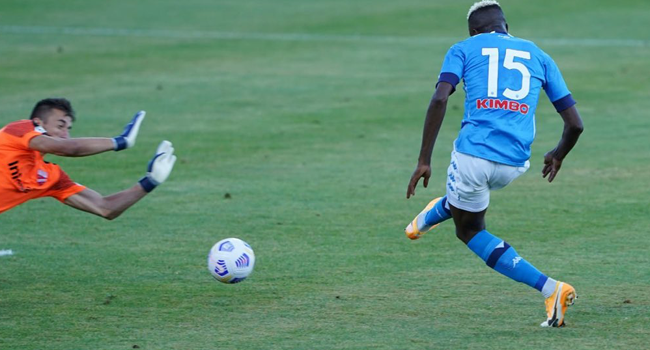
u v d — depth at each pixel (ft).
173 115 166.50
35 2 334.24
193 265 85.30
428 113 67.26
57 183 73.31
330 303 73.92
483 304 73.41
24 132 69.77
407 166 129.90
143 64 225.97
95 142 69.82
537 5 322.75
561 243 92.02
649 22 291.79
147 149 140.46
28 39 263.90
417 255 88.43
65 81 201.77
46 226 99.71
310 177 123.13
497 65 68.49
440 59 233.96
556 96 69.92
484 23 71.87
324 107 174.60
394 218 102.89
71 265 85.30
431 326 67.87
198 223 100.89
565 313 70.69
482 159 66.90
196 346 63.93
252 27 290.76
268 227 99.04
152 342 64.85
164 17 310.24
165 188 117.19
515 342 63.87
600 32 275.39
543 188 116.37
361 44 258.98
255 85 197.77
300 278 81.00
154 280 80.64
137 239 94.53
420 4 331.98
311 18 307.17
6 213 105.09
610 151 138.10
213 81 202.59
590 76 208.03
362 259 87.04
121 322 69.46
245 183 119.85
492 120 67.46
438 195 113.91
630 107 173.58
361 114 168.25
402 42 262.26
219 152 138.51
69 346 64.03
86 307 73.15
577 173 124.47
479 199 68.44
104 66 222.48
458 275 81.76
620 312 70.69
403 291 77.05
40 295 76.28
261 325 68.54
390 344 63.82
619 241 92.32
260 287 78.43
